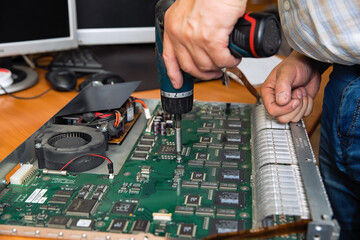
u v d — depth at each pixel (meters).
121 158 1.05
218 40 0.77
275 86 1.10
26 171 0.96
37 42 1.59
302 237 0.74
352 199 1.18
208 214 0.83
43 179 0.96
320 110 1.36
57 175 0.97
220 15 0.75
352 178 1.09
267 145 1.02
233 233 0.72
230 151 1.08
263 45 0.74
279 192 0.83
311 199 0.78
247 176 0.97
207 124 1.23
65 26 1.66
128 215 0.83
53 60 1.73
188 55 0.85
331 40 0.88
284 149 1.00
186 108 0.98
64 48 1.68
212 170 0.99
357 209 1.18
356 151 1.04
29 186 0.93
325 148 1.22
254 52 0.75
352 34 0.85
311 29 0.93
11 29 1.52
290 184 0.86
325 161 1.22
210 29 0.77
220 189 0.91
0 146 1.14
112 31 1.77
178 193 0.90
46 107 1.40
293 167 0.92
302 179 0.87
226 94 1.53
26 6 1.53
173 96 0.96
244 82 1.26
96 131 1.06
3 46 1.51
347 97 1.04
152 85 1.55
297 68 1.14
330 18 0.86
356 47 0.85
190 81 0.96
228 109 1.33
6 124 1.27
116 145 1.11
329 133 1.17
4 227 0.80
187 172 0.98
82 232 0.78
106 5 1.73
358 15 0.83
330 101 1.15
